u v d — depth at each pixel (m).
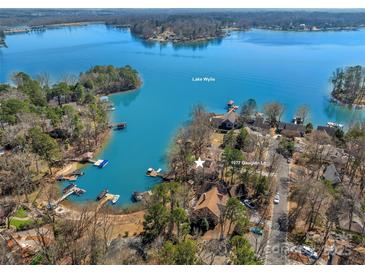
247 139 95.06
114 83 159.38
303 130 109.19
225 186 75.31
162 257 46.38
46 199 73.50
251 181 74.62
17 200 71.94
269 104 120.06
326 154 88.81
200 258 48.56
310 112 135.50
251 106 119.25
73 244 53.03
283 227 62.72
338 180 76.50
